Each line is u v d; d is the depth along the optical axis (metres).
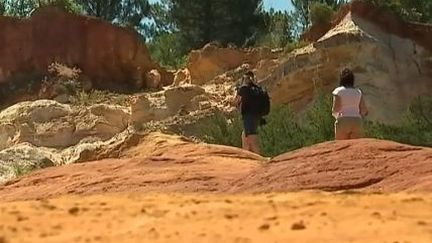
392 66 33.09
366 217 6.18
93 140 35.22
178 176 11.93
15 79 45.31
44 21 46.75
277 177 10.61
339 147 11.23
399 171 10.00
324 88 32.66
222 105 35.69
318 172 10.41
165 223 6.15
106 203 7.37
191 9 63.06
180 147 16.30
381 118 31.36
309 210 6.57
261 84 33.59
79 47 46.62
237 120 25.16
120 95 43.00
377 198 7.27
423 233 5.49
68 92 43.19
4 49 46.00
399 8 42.84
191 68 43.75
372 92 31.98
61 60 46.12
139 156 16.41
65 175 13.27
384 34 34.16
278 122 22.92
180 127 33.84
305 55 33.16
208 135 26.02
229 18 62.88
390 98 32.22
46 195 11.59
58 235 5.76
